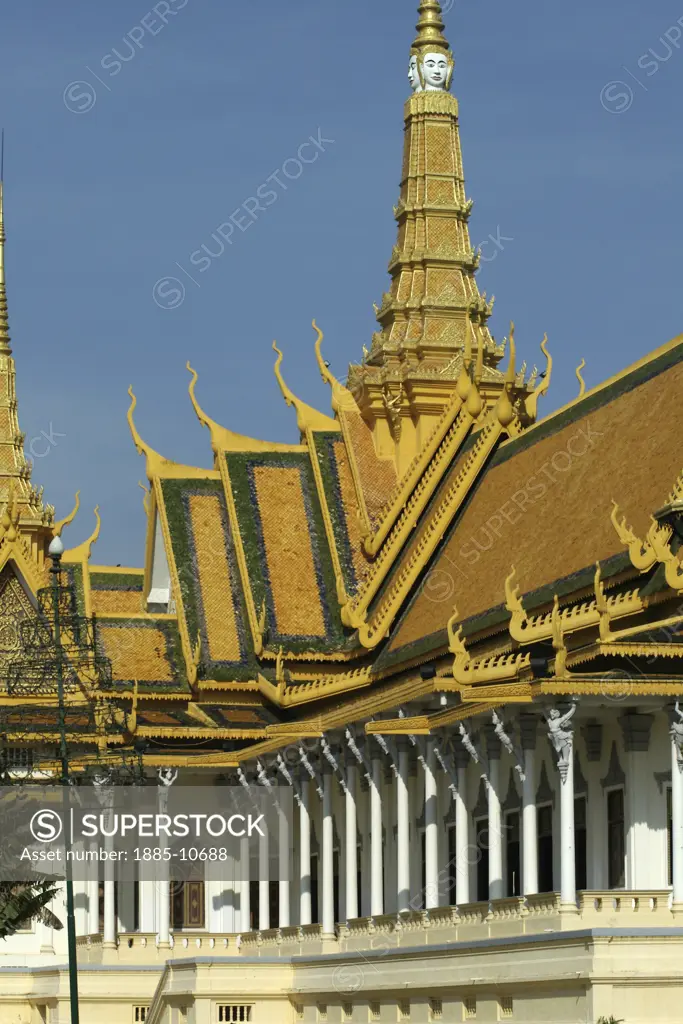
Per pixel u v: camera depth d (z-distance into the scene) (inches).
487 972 2664.9
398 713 3179.1
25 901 3690.9
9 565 4532.5
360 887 3661.4
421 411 4379.9
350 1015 3144.7
